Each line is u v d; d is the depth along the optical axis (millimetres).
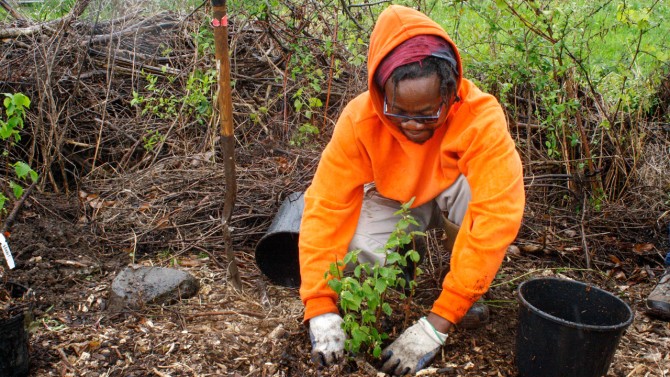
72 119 4398
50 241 3336
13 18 4953
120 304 2797
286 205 3381
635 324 2822
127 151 4406
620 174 4016
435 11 4719
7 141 4129
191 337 2586
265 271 3092
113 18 4852
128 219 3635
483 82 4078
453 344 2557
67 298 2875
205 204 3727
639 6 3564
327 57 4652
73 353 2465
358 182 2500
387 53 2150
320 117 4699
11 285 2922
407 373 2264
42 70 4312
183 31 4969
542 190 4031
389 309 2287
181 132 4457
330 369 2285
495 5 3662
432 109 2104
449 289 2248
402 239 2244
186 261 3291
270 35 4457
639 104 4160
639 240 3594
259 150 4355
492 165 2234
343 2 4141
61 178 4246
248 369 2395
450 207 2568
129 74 4707
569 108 3740
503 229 2184
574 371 2186
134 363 2412
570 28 3617
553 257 3475
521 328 2314
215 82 4371
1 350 2205
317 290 2373
